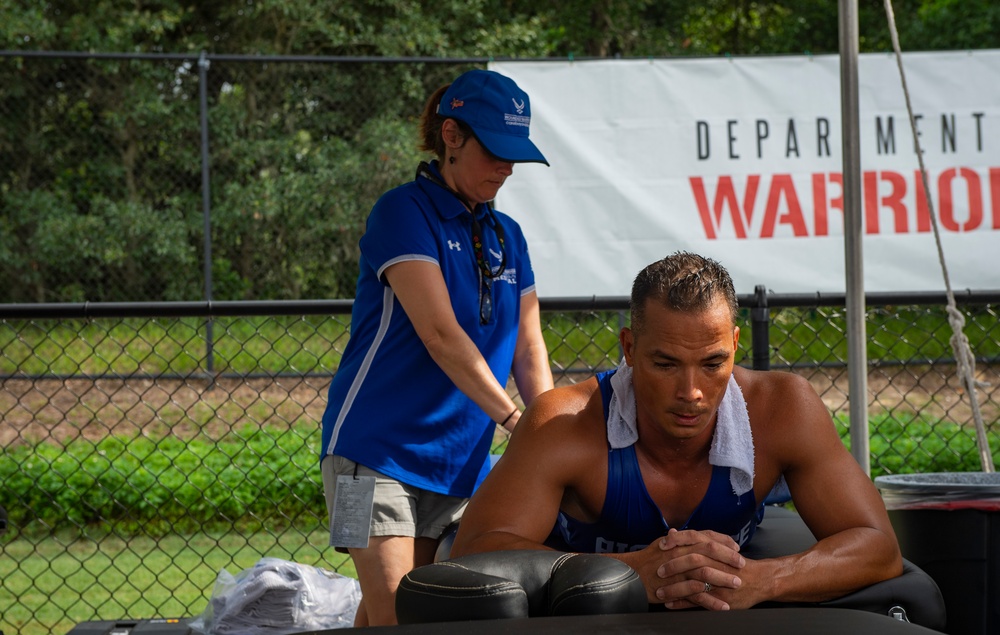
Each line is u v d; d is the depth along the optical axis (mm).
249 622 2791
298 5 14203
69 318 3244
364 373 2363
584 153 6160
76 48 13461
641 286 1613
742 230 6188
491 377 2262
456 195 2393
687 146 6180
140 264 12117
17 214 12320
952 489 2033
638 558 1649
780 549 1907
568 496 1814
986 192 6148
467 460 2404
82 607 4410
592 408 1789
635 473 1749
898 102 6184
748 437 1754
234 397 8078
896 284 6188
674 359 1571
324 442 2391
